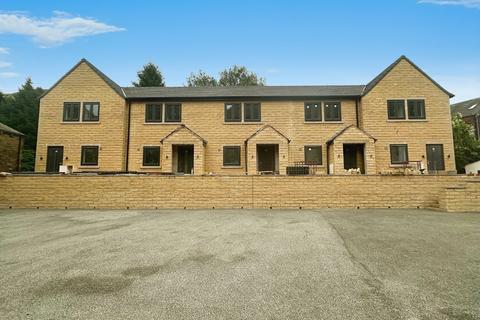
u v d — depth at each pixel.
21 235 7.04
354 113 20.45
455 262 4.65
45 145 20.23
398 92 20.02
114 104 20.56
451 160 19.28
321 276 4.04
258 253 5.26
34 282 3.87
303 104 20.77
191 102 20.97
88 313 2.98
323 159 20.11
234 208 12.80
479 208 11.07
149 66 42.03
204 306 3.13
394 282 3.80
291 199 12.80
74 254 5.26
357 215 10.19
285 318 2.86
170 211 11.91
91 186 13.01
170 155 19.17
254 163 18.91
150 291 3.54
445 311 2.98
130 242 6.20
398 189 12.62
